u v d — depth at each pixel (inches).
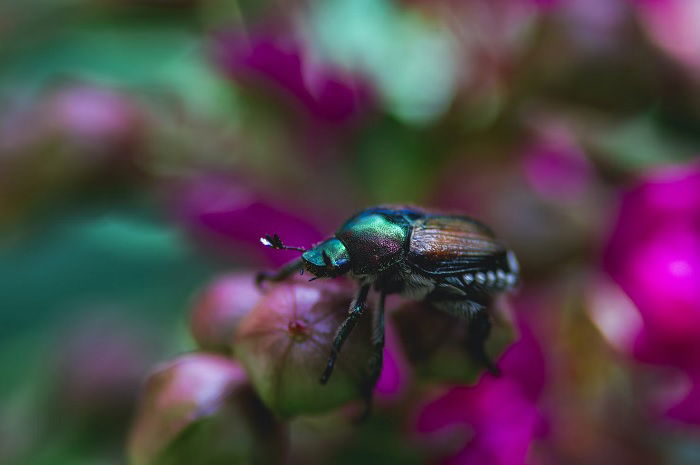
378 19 4.8
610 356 4.3
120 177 4.5
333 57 4.7
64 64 4.8
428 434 4.0
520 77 4.5
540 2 4.4
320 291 3.6
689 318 4.1
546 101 4.5
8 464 4.4
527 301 4.3
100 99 4.5
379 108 4.6
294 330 3.5
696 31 4.5
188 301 4.6
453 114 4.5
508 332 3.7
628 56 4.3
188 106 4.6
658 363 4.1
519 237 4.3
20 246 4.5
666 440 4.2
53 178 4.5
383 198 4.6
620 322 4.3
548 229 4.3
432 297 3.7
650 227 4.2
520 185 4.4
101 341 4.5
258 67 4.5
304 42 4.6
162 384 3.7
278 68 4.4
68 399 4.5
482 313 3.7
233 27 4.7
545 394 4.1
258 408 3.6
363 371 3.5
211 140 4.6
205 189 4.5
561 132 4.5
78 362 4.5
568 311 4.3
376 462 4.1
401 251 3.7
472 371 3.7
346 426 3.7
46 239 4.6
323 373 3.5
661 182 4.3
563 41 4.4
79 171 4.5
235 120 4.6
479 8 4.6
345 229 3.7
